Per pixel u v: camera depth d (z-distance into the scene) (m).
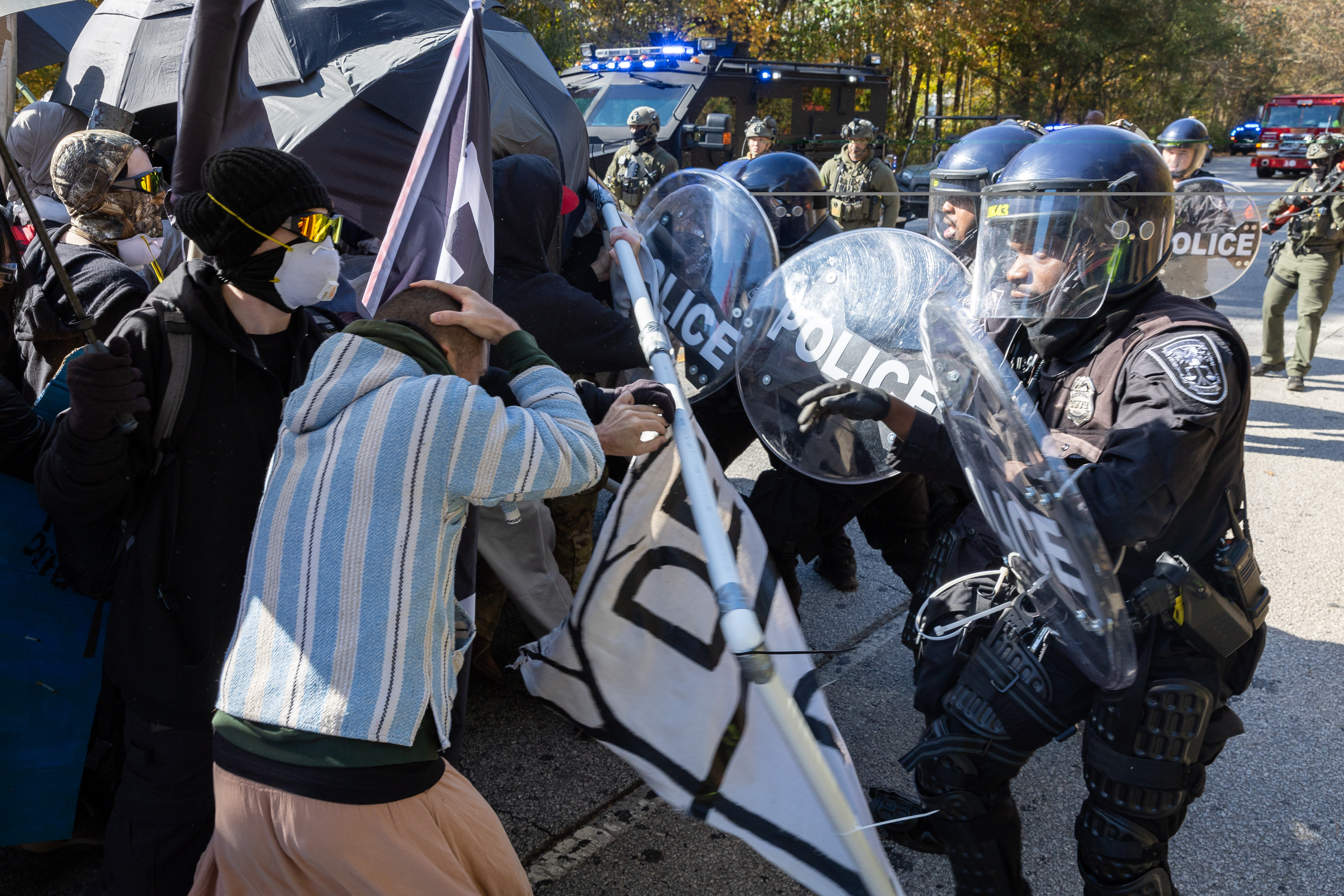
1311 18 45.06
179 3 4.95
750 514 1.72
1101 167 1.62
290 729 1.28
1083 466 1.57
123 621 1.61
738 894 2.24
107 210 2.40
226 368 1.61
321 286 1.62
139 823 1.65
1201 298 3.75
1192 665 1.63
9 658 1.83
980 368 1.46
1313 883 2.29
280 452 1.39
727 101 9.49
